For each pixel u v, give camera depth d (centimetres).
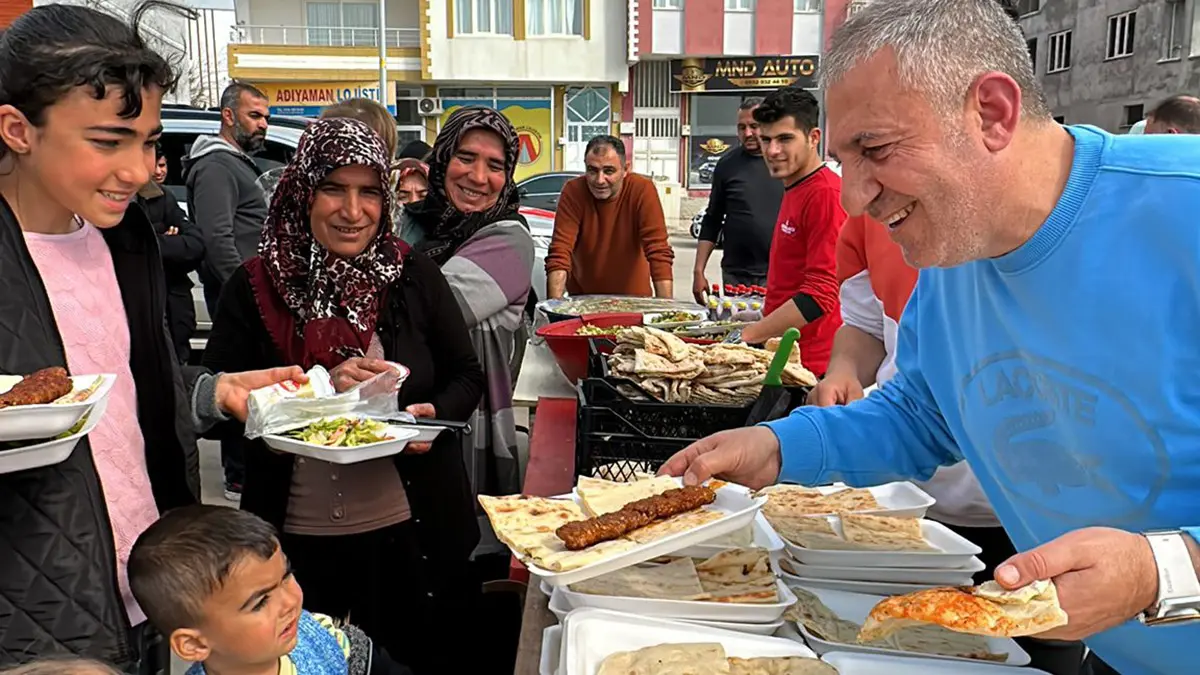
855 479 158
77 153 137
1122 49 1706
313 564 217
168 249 412
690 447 159
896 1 108
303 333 215
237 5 2125
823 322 313
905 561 150
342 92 2106
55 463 135
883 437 158
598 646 123
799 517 169
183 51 174
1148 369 108
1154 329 107
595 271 454
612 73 2203
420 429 200
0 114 135
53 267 152
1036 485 127
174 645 145
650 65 2270
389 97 2125
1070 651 154
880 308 229
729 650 125
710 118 2314
